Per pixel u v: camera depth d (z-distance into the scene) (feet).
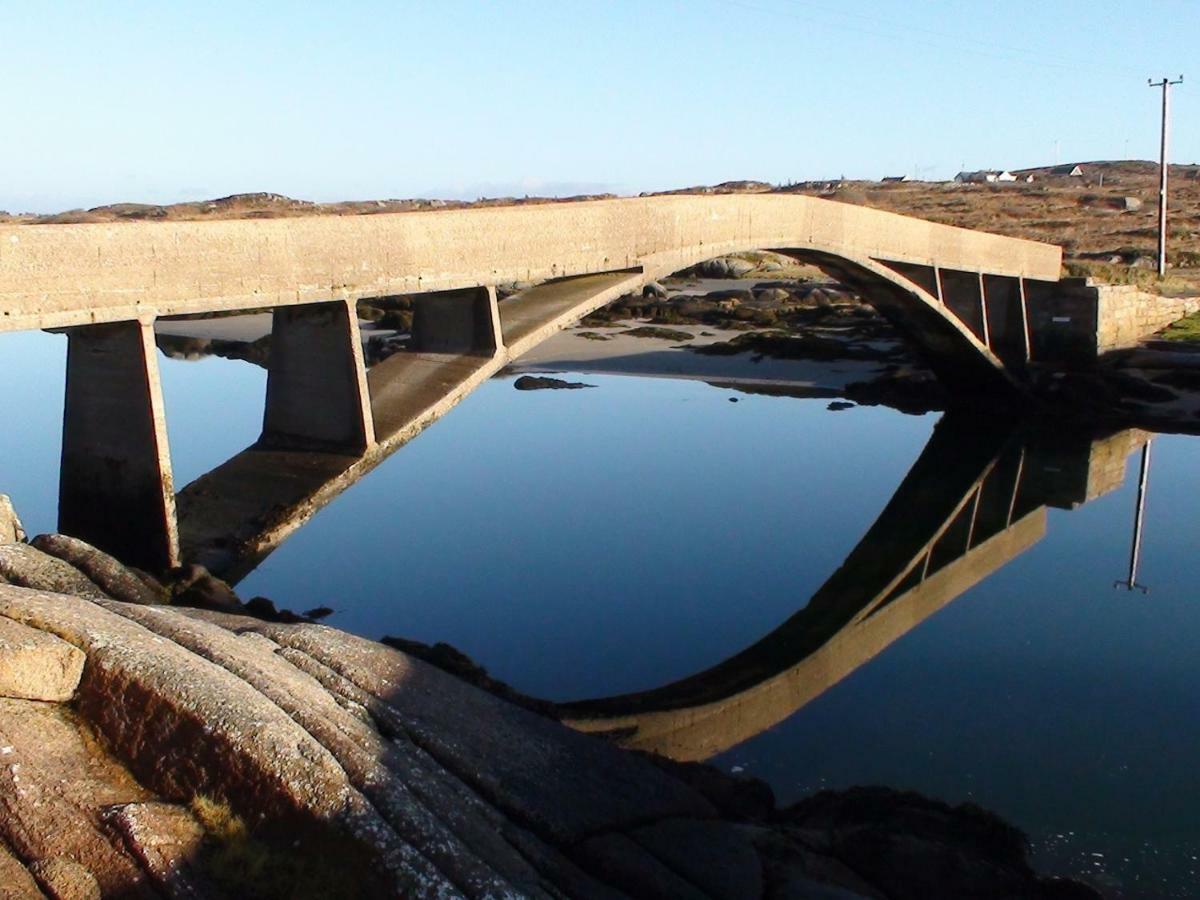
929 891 27.12
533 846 22.76
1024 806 34.71
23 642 22.94
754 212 65.51
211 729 21.66
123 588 31.91
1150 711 42.14
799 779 36.45
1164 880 30.55
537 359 125.18
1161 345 104.68
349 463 42.39
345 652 28.71
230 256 38.45
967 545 65.26
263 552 39.14
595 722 39.75
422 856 19.98
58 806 20.27
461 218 46.75
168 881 18.98
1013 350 97.55
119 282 35.35
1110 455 84.12
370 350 122.11
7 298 32.40
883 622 52.47
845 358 119.24
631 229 56.54
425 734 25.70
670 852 25.00
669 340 133.49
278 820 20.62
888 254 77.97
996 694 43.80
